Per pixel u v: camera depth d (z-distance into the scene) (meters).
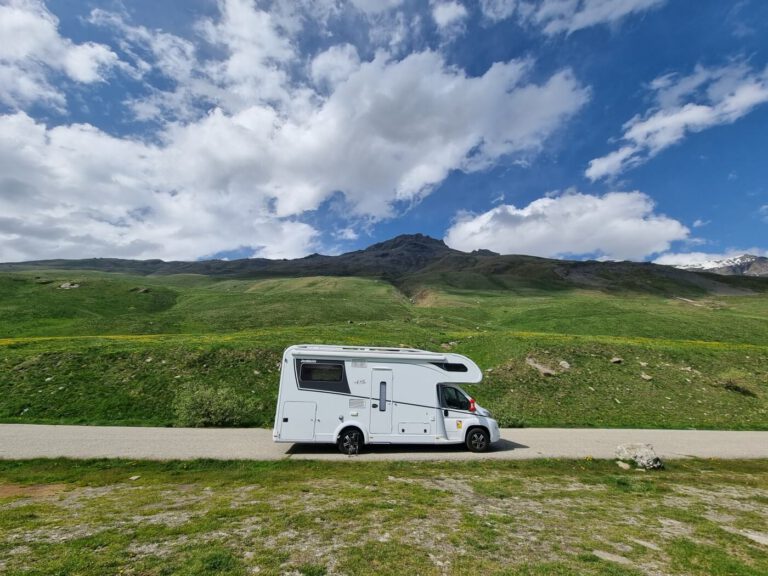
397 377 18.64
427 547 7.95
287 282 194.75
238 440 20.08
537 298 153.12
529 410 32.16
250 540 8.02
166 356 34.91
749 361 44.78
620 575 7.06
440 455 17.72
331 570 6.85
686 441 23.31
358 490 12.06
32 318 75.69
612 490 13.34
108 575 6.48
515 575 6.89
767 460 19.28
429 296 164.12
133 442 18.98
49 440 19.06
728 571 7.50
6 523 8.86
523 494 12.42
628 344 47.59
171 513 9.70
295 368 18.31
